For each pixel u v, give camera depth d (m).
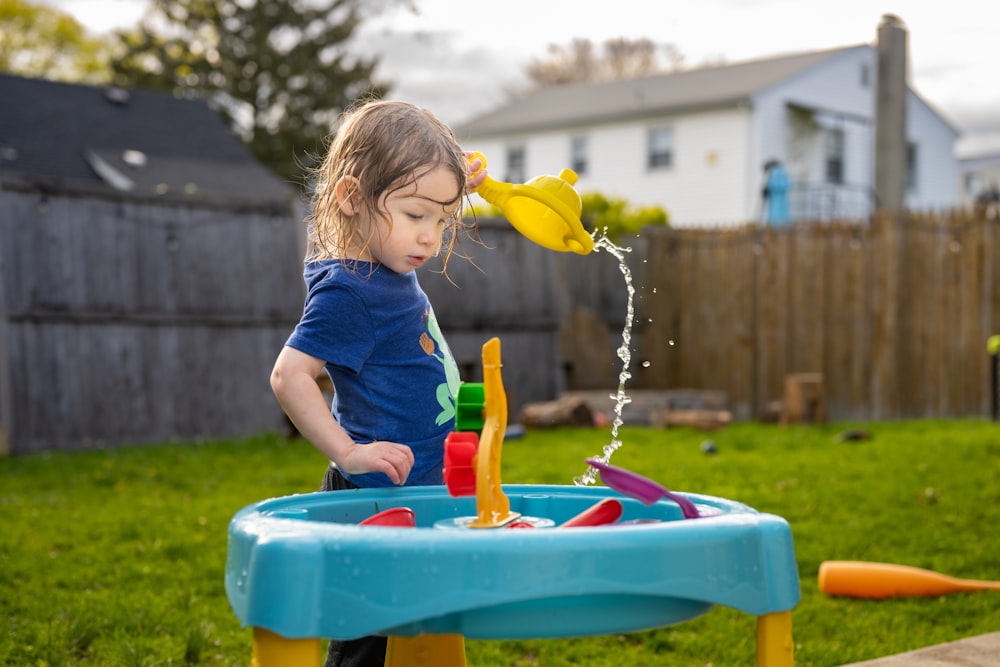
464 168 1.80
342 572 1.21
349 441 1.75
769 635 1.36
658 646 3.12
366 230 1.83
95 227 7.91
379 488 1.79
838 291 9.74
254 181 17.25
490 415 1.53
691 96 20.62
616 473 1.43
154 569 3.90
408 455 1.73
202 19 27.17
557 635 1.27
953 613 3.32
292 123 26.50
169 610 3.31
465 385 1.57
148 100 18.88
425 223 1.80
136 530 4.59
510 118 23.78
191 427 8.37
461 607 1.18
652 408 9.02
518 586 1.18
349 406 1.94
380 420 1.92
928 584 3.47
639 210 14.30
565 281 10.31
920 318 9.41
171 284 8.27
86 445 7.83
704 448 7.02
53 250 7.70
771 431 8.41
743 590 1.30
